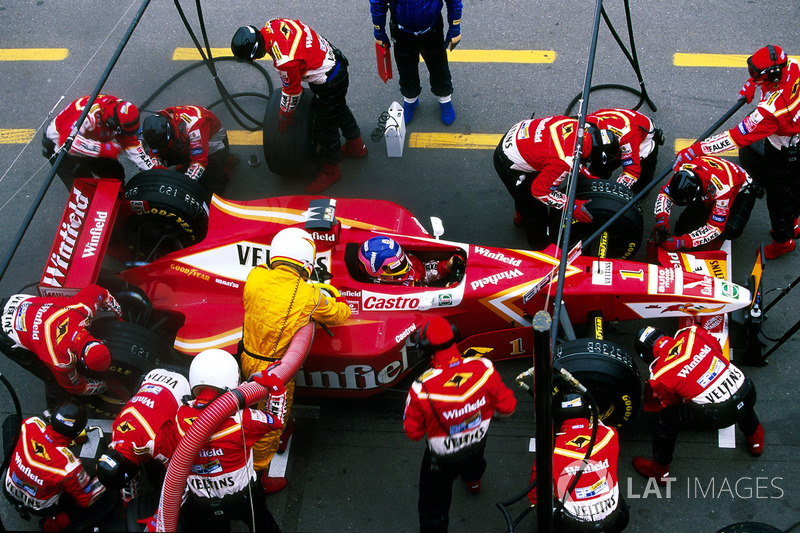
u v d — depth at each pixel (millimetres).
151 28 8328
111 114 5566
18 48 8258
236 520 4688
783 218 5582
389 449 5125
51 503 4477
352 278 5043
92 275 4961
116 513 4742
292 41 5691
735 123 6828
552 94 7266
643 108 7035
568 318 4840
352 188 6773
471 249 5098
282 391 4105
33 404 5594
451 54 7730
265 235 5121
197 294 5230
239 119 7344
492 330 5098
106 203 5238
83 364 4617
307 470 5062
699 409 4340
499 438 5105
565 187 5590
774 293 5699
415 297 4906
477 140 7008
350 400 5387
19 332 4594
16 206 6918
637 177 5672
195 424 3588
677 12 7805
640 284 4859
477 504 4832
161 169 5668
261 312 4488
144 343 4887
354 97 7504
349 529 4789
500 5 8148
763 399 5125
